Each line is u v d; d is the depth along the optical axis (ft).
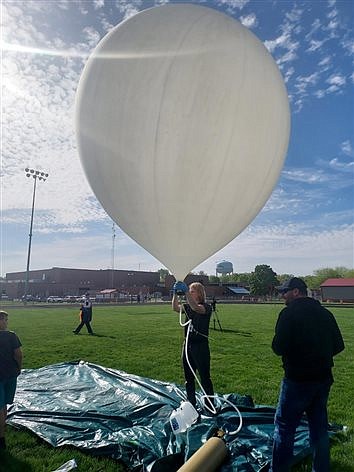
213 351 28.71
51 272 195.00
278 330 8.52
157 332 40.73
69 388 15.79
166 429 11.12
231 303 133.59
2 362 10.62
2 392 10.55
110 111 9.09
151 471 8.80
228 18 10.02
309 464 9.80
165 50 8.83
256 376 20.52
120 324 50.03
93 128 9.52
